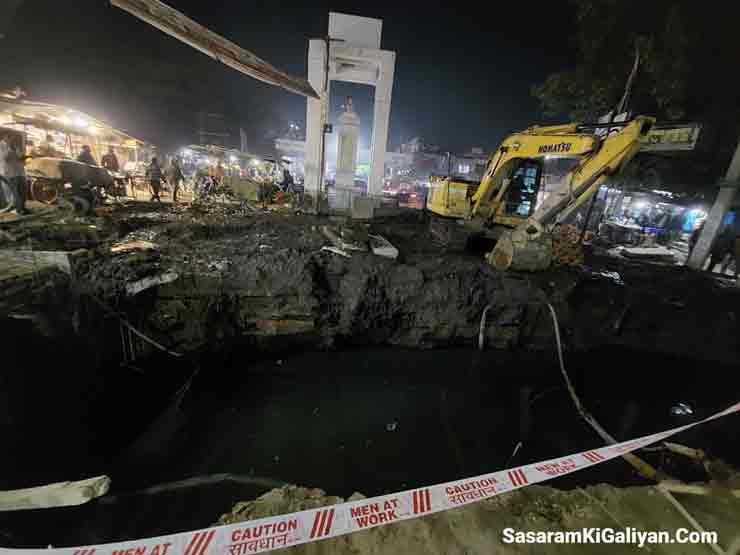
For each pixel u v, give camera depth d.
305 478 4.48
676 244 14.43
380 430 5.48
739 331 7.69
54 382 4.68
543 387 6.81
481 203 10.71
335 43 13.66
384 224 13.33
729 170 10.24
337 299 7.86
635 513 2.46
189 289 6.92
